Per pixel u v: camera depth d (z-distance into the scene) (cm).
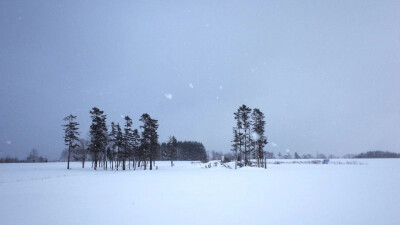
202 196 1620
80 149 6731
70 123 5706
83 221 1030
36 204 1399
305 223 972
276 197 1558
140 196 1644
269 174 3434
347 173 3466
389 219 1022
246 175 3306
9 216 1127
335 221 998
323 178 2762
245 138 5950
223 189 1942
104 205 1352
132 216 1102
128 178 3050
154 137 5872
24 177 3356
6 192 1877
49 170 5031
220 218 1055
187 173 3944
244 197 1566
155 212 1174
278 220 1017
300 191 1808
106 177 3241
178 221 1015
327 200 1446
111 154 6500
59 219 1065
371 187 1998
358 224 955
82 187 2153
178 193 1759
